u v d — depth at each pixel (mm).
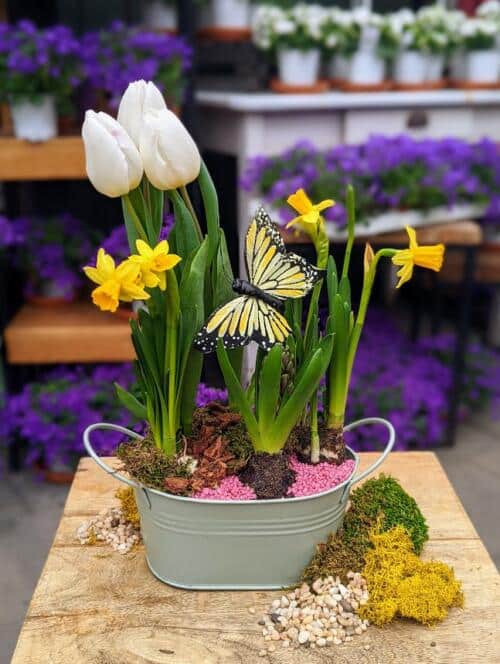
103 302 656
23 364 1936
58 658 717
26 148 1651
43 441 1761
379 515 854
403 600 755
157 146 688
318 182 1661
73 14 2092
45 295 1917
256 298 744
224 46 2299
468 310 1960
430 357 2186
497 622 760
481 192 1852
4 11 1940
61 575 833
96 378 1814
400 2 2592
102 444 1696
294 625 750
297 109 1934
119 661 715
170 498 750
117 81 1599
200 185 769
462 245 1845
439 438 2055
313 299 782
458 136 2170
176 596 798
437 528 920
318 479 789
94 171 681
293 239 1240
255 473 777
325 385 830
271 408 758
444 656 719
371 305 2406
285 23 1942
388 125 2057
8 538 1717
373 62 2053
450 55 2217
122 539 890
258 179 1722
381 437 1869
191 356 784
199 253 738
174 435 795
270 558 786
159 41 1662
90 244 1864
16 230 1815
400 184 1708
